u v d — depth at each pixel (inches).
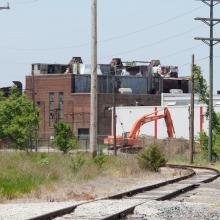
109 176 3791.8
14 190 2600.9
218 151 7308.1
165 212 1979.6
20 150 7765.8
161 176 4190.5
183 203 2314.2
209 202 2427.4
